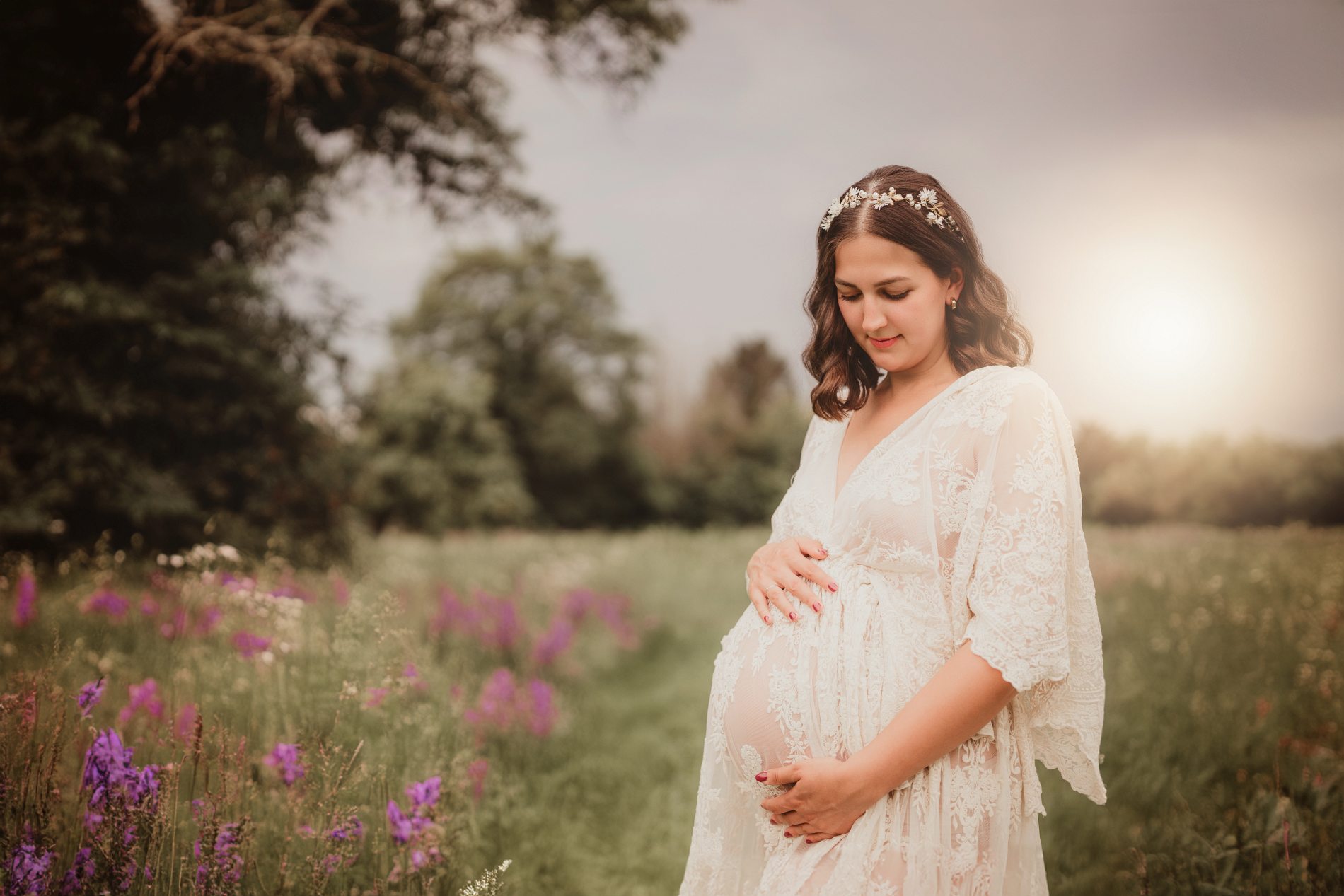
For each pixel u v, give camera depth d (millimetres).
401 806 2779
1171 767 3490
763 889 1573
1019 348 1751
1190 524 20125
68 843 2211
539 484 42906
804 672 1637
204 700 3037
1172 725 3795
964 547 1522
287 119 8352
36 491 7020
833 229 1646
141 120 7715
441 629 5996
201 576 4395
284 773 2664
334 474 9078
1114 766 3549
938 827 1503
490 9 8516
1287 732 3584
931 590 1568
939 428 1586
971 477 1538
